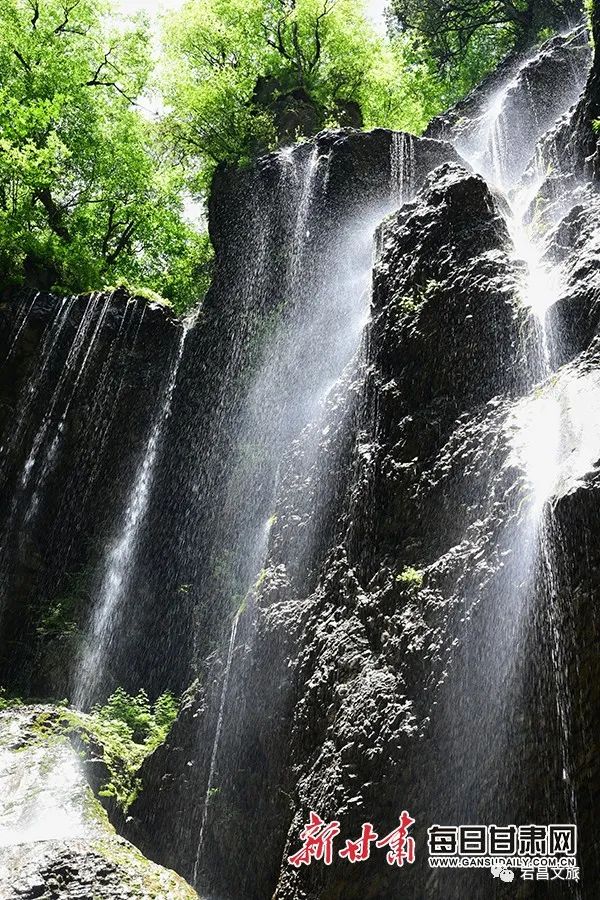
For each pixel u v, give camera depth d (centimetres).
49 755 910
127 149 2041
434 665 697
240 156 1834
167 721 1112
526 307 843
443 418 865
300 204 1559
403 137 1542
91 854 650
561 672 587
